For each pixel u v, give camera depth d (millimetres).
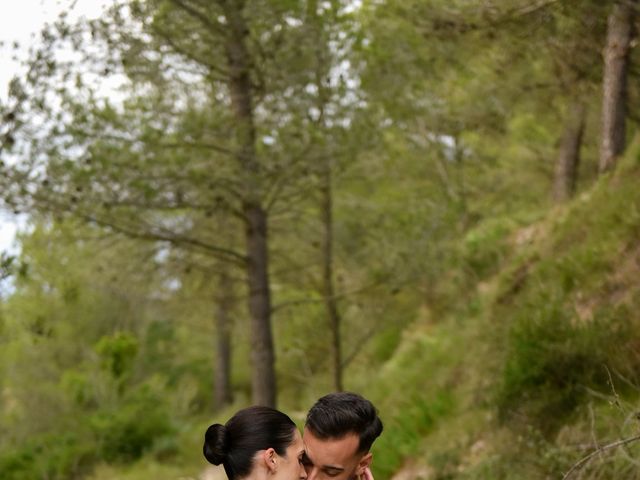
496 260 14156
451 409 9625
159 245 10625
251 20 9156
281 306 11227
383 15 9203
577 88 9750
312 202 12484
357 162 10859
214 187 9250
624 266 7844
